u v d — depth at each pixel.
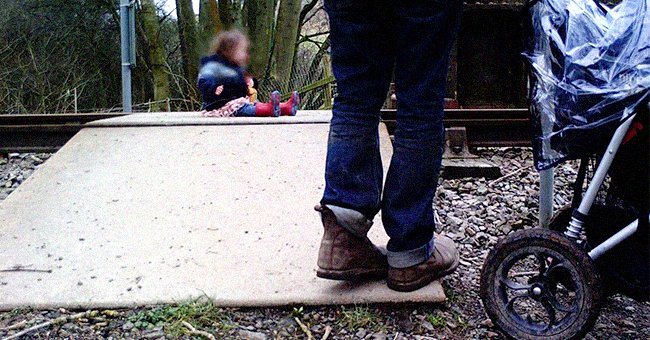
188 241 2.46
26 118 4.59
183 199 2.82
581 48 1.77
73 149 3.46
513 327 1.82
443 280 2.33
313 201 2.80
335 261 2.00
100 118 4.66
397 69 1.94
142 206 2.77
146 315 1.99
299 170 3.13
